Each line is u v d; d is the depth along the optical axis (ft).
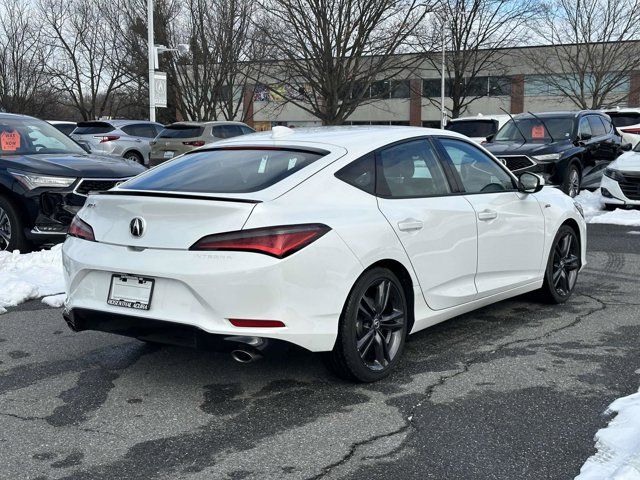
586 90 135.95
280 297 11.96
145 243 12.56
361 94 84.02
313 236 12.31
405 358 15.48
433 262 14.88
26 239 26.43
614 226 35.78
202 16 108.78
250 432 11.77
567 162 42.63
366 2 77.10
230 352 12.21
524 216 17.98
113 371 14.85
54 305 20.34
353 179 13.84
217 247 11.93
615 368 14.67
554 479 10.04
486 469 10.36
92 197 14.05
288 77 89.86
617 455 10.51
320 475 10.26
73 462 10.75
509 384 13.82
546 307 19.85
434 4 81.05
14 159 26.71
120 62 120.26
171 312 12.22
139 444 11.36
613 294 21.39
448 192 15.90
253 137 15.96
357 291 13.12
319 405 12.87
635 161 39.81
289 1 78.43
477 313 19.25
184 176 14.23
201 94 116.06
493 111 151.74
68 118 161.17
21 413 12.66
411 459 10.71
